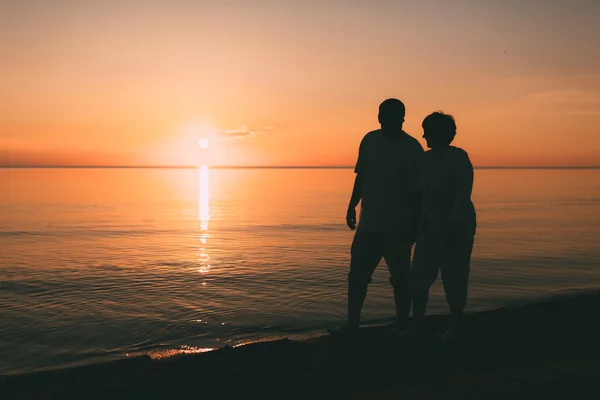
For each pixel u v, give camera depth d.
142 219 29.06
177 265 12.52
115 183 119.06
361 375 3.20
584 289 9.22
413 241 3.94
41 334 6.47
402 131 3.97
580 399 2.75
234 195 64.25
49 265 12.56
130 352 5.69
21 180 138.12
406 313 4.17
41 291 9.30
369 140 4.01
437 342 3.92
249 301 8.31
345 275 10.98
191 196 60.12
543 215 31.31
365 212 3.94
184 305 8.05
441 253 3.96
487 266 12.27
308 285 9.80
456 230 3.86
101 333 6.50
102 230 22.62
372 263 4.00
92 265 12.53
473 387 2.96
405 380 3.10
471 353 3.63
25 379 3.30
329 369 3.32
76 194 63.00
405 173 3.86
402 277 4.03
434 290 8.81
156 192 71.56
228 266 12.33
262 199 54.47
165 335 6.36
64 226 24.48
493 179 164.00
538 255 14.32
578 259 13.50
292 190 83.19
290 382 3.09
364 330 4.59
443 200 3.89
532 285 9.82
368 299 8.12
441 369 3.29
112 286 9.75
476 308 7.82
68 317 7.33
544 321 4.92
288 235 20.59
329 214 33.59
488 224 25.12
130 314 7.48
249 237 19.81
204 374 3.27
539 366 3.33
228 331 6.48
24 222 26.73
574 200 49.81
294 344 3.96
